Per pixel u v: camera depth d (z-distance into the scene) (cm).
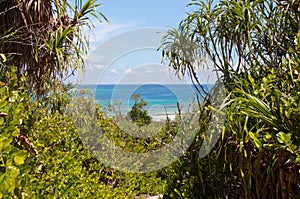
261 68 212
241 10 217
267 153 176
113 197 337
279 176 172
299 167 171
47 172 221
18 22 341
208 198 222
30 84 333
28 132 219
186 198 237
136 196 412
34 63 341
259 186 184
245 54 225
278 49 226
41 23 342
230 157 192
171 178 280
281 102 172
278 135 155
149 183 414
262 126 175
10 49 344
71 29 337
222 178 211
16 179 108
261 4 230
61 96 351
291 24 224
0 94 139
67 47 342
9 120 128
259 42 229
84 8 345
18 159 104
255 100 164
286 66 192
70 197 239
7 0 337
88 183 290
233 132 176
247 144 179
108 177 378
